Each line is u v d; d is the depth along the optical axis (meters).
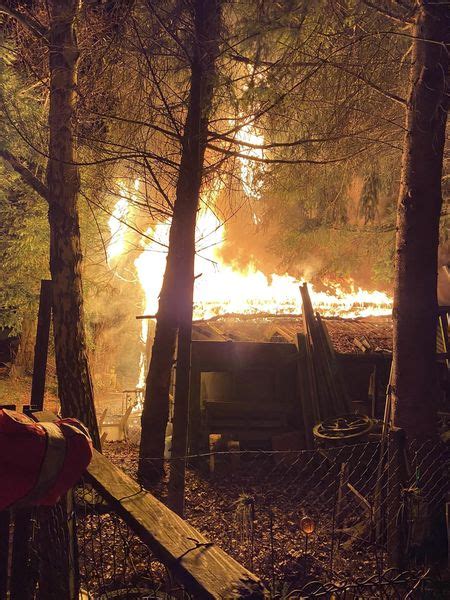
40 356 4.45
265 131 7.34
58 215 9.19
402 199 7.08
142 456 8.38
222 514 7.60
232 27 6.57
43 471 1.59
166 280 8.23
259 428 10.23
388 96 6.92
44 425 1.66
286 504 7.91
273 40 6.05
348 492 7.45
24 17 8.80
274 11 5.79
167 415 8.48
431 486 6.58
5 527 2.64
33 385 4.43
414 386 6.90
